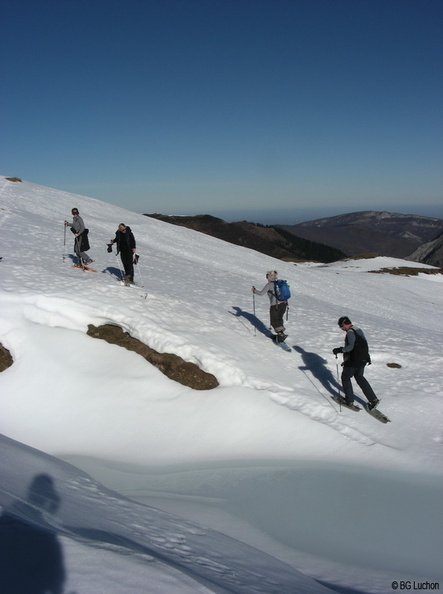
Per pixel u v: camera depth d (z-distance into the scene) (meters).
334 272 37.75
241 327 13.98
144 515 5.43
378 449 8.66
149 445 8.75
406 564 5.33
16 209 28.50
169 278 19.09
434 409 10.38
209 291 18.19
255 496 7.06
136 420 9.34
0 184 37.88
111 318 11.63
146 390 10.05
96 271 16.53
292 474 7.86
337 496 7.09
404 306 29.16
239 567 4.41
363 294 30.02
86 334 11.37
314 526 6.19
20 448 7.04
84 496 5.46
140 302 12.80
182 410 9.62
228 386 10.45
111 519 4.78
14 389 9.90
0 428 9.04
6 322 11.20
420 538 5.92
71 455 8.46
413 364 13.15
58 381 10.11
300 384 11.04
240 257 33.56
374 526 6.20
